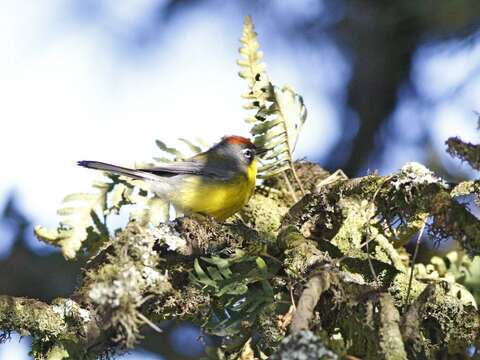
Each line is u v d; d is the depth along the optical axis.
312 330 6.89
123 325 7.19
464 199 10.47
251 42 10.24
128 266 7.57
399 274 9.07
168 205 10.11
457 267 10.06
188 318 8.88
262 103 10.25
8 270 14.52
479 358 8.26
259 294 8.33
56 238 10.29
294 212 9.51
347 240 9.52
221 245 9.17
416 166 8.55
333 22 14.07
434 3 13.05
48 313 8.23
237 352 8.52
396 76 14.11
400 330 6.98
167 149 11.93
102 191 10.59
